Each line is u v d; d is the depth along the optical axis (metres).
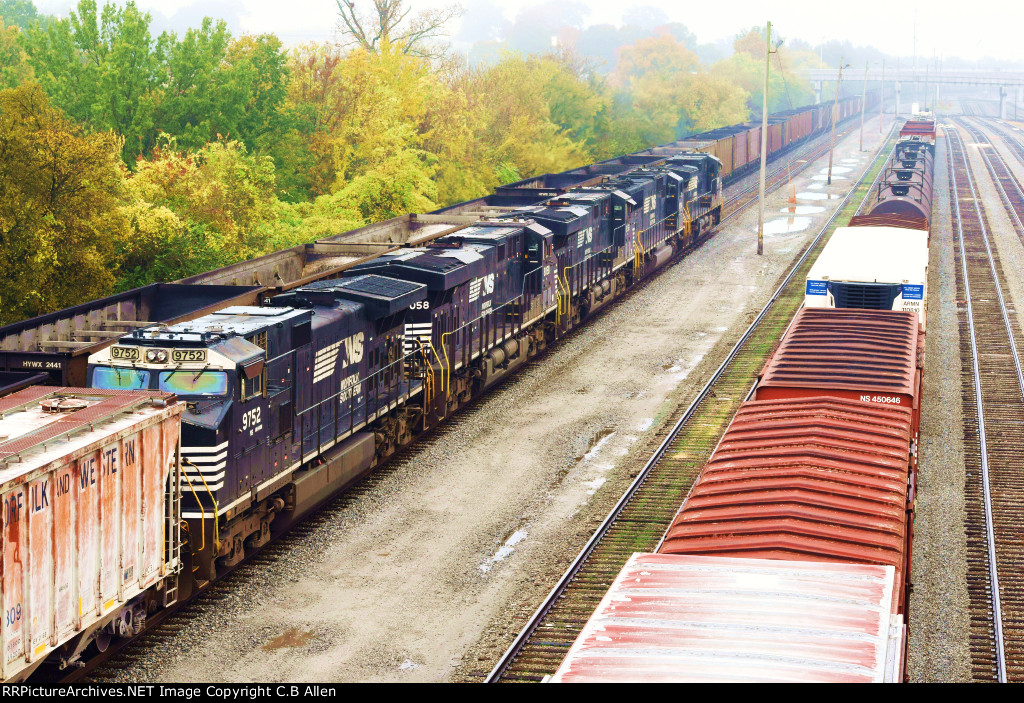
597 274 43.56
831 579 12.06
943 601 19.17
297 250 32.44
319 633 17.81
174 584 17.38
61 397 16.00
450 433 29.00
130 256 37.91
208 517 18.06
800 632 10.70
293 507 21.45
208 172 46.56
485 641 17.59
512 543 21.73
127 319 24.91
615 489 24.83
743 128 94.56
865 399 21.02
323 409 22.88
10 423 14.66
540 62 99.25
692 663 10.08
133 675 16.14
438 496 24.36
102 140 35.22
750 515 14.75
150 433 15.83
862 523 14.37
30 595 13.28
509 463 26.64
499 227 35.12
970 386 33.81
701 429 29.30
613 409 31.31
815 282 31.50
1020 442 28.27
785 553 13.57
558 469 26.23
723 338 40.09
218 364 18.41
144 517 15.81
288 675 16.31
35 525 13.28
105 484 14.71
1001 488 24.89
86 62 58.28
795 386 21.58
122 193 38.66
